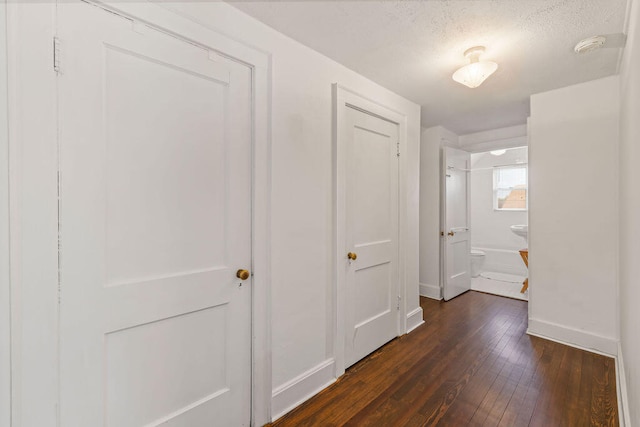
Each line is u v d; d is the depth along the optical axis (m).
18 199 0.94
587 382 1.92
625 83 1.79
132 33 1.16
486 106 2.96
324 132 1.95
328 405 1.75
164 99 1.26
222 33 1.42
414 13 1.52
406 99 2.75
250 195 1.57
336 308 2.02
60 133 1.01
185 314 1.34
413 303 2.89
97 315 1.10
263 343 1.62
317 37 1.73
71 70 1.03
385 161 2.53
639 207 1.18
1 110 0.91
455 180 3.87
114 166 1.14
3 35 0.91
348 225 2.17
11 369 0.94
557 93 2.50
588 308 2.37
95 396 1.10
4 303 0.93
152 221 1.24
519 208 5.02
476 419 1.61
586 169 2.36
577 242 2.41
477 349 2.40
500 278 4.75
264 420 1.61
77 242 1.06
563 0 1.41
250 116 1.56
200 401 1.40
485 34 1.71
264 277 1.62
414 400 1.78
